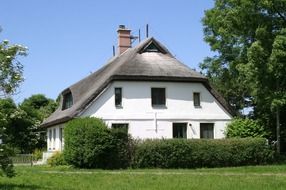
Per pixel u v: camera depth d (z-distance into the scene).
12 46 18.84
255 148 36.47
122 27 47.78
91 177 25.56
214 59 46.28
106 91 39.16
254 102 42.66
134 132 39.53
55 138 46.72
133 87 39.91
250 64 35.25
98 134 33.19
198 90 41.66
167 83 40.81
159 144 34.41
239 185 21.27
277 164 36.34
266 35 35.69
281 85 36.50
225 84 48.53
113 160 33.62
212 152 35.38
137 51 41.94
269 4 35.72
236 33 38.78
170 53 43.59
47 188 19.67
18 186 20.00
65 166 34.72
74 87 45.59
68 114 39.59
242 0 36.41
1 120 18.42
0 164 18.31
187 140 35.12
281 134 42.84
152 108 40.16
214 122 41.66
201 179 24.28
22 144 58.44
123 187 20.73
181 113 40.84
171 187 20.72
